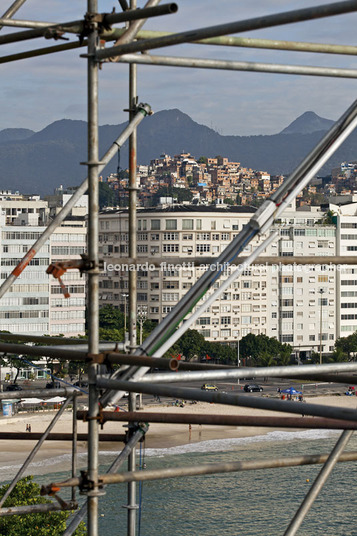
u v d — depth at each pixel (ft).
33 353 44.98
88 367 40.86
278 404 35.01
